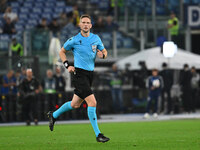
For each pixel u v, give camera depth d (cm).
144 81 8694
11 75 7438
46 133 4691
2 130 5309
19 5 11469
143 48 9600
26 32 8912
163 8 10912
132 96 8756
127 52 9525
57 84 7625
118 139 3728
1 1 10975
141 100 8769
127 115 8406
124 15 10944
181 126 5434
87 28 3234
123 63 8856
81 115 7500
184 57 8825
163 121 6600
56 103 7331
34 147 3147
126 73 8694
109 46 9481
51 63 8006
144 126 5569
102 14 11512
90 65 3253
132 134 4328
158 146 3106
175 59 8738
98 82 8575
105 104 8531
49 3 11612
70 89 8225
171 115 8231
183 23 11025
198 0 11119
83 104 7488
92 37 3278
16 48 8675
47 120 7362
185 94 8462
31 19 11131
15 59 7556
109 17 10238
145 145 3181
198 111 9281
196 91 8875
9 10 10569
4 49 8825
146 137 3919
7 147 3192
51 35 8969
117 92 8588
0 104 7156
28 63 7338
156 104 7606
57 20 10944
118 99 8600
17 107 7212
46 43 8931
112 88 8575
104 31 9481
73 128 5444
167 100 8356
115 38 9481
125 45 9525
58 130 5119
